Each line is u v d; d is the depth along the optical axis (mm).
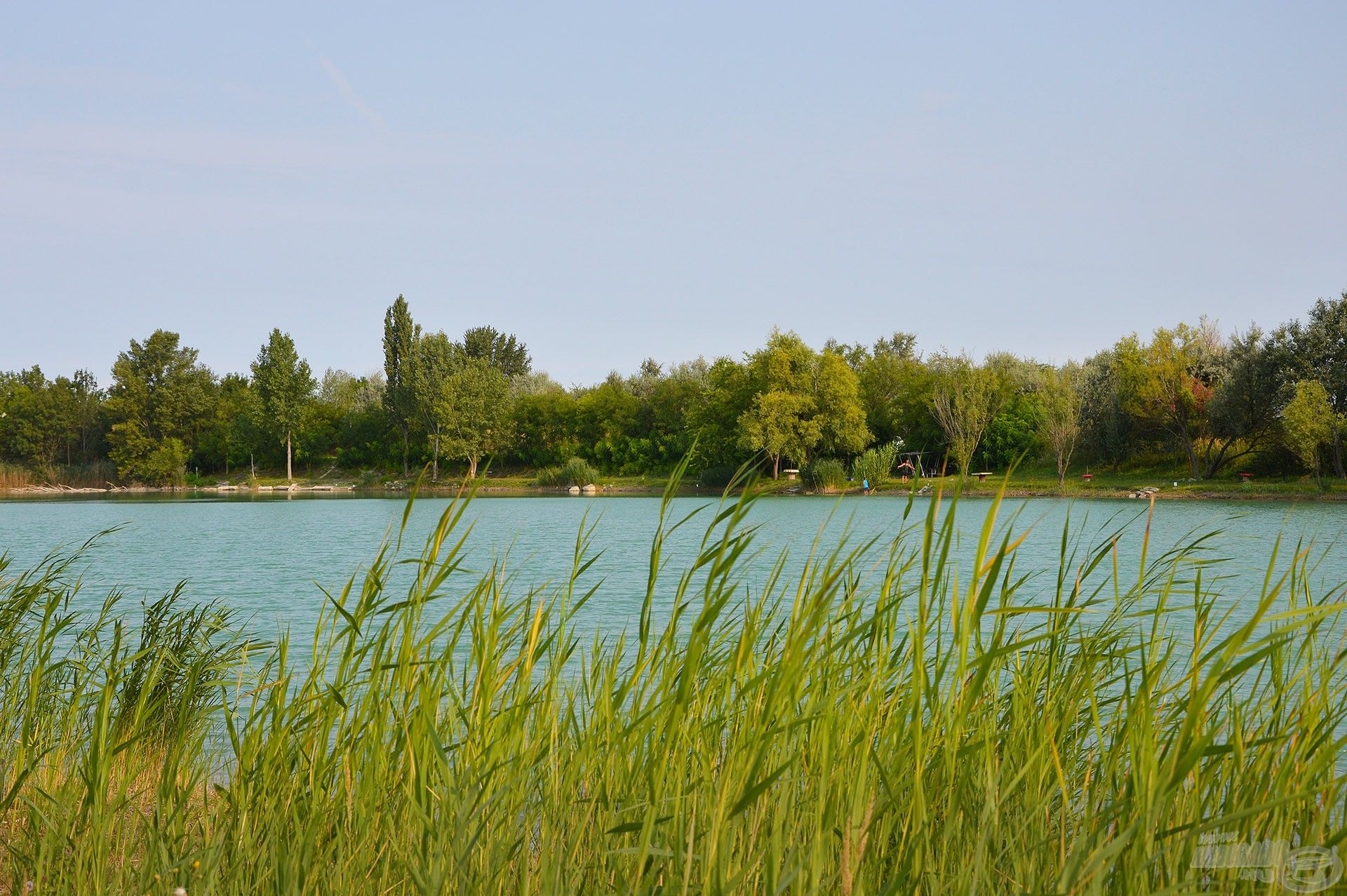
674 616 3102
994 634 2449
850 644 3553
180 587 6762
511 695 3592
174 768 3883
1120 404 53812
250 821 3527
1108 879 2559
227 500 70562
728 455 70250
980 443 59656
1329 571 16469
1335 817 2850
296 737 3699
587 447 83938
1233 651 2127
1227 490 44062
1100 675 3781
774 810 3047
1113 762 3029
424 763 3336
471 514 46844
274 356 91875
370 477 87250
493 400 84625
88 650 6477
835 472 61000
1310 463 43031
